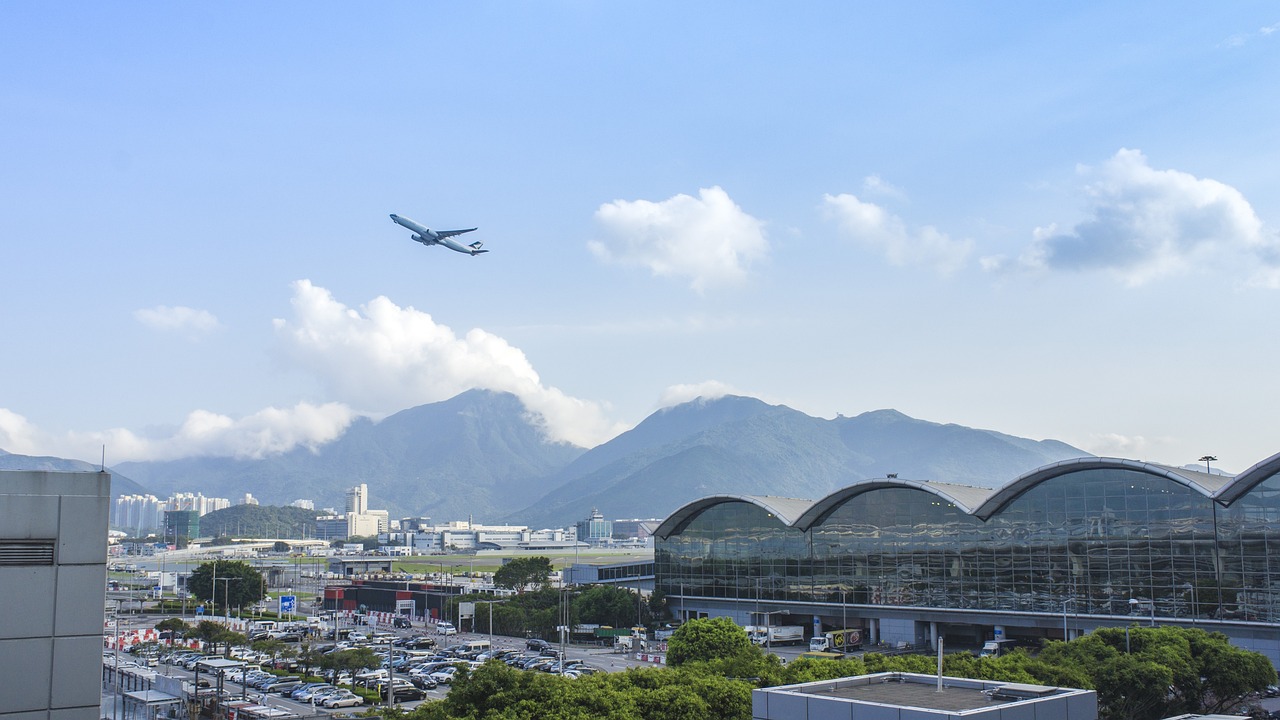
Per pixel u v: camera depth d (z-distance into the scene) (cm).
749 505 16962
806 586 16175
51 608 4144
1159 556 12900
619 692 6812
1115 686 8550
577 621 17938
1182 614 12631
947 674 8281
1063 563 13688
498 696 6694
